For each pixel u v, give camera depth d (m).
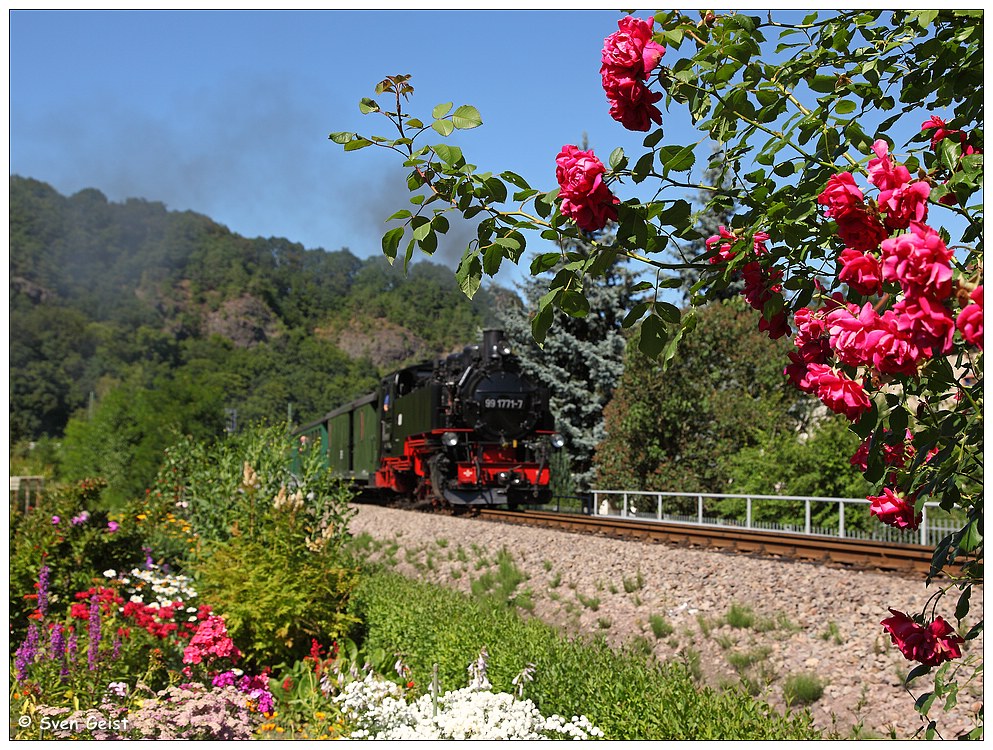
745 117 3.00
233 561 8.95
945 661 2.87
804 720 5.88
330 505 10.77
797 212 2.78
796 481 17.12
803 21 3.10
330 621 8.80
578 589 11.52
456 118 2.84
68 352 115.19
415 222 2.93
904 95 3.08
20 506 13.32
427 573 14.48
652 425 22.33
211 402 27.19
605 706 6.23
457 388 21.14
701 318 22.25
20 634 8.05
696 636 9.05
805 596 9.00
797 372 2.96
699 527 14.48
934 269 2.16
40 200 155.62
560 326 28.70
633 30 2.83
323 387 134.12
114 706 6.04
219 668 7.75
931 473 2.76
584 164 2.74
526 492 20.58
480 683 6.80
